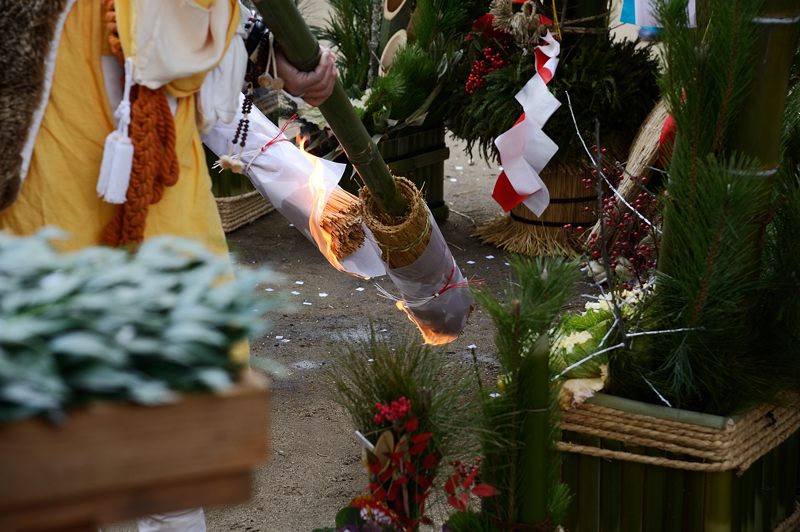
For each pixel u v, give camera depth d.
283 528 2.88
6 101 1.97
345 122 2.52
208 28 2.09
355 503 2.08
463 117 4.95
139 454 1.04
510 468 2.06
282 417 3.50
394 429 2.07
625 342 2.44
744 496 2.49
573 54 4.80
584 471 2.49
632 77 4.68
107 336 1.04
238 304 1.15
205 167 2.26
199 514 2.27
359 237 2.87
